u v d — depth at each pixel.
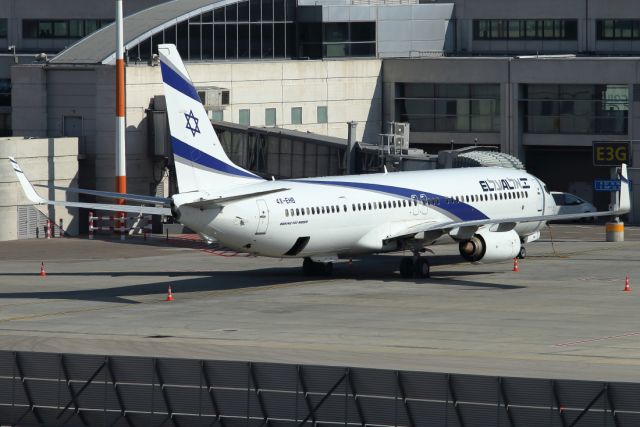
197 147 147.38
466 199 175.00
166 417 93.06
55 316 135.88
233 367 91.31
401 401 87.75
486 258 165.00
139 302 145.25
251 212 147.50
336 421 89.19
